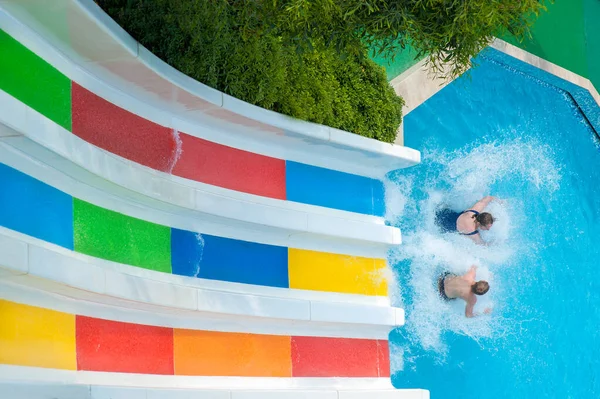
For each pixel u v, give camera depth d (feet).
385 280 37.45
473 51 29.40
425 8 28.22
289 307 31.73
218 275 30.53
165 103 28.66
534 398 42.57
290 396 30.04
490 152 45.65
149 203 27.78
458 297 40.81
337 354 34.50
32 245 21.21
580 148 50.34
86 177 24.82
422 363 39.04
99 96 26.23
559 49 51.80
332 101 34.76
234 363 30.32
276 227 31.99
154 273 27.99
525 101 48.83
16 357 22.12
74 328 24.49
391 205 39.42
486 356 41.34
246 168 32.32
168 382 27.84
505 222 44.04
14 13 22.34
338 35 28.55
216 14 29.35
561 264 45.91
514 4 28.43
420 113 43.24
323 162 35.76
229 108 29.76
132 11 28.76
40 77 23.48
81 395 22.24
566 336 44.93
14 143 22.21
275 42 32.09
